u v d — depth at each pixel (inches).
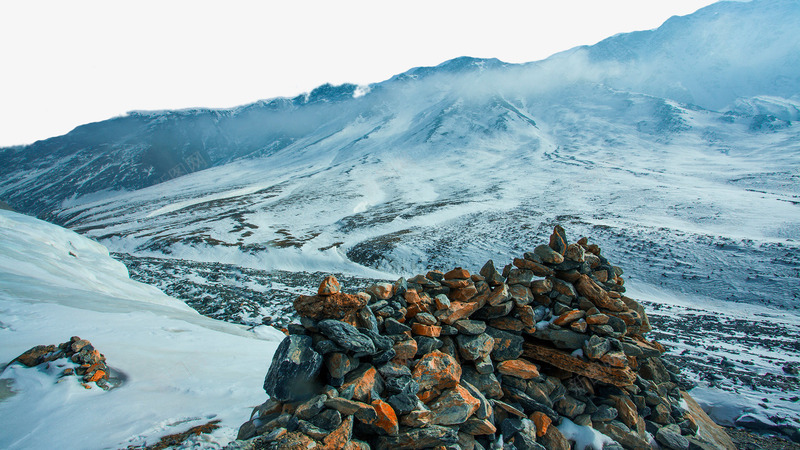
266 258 2240.4
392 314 208.2
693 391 421.7
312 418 156.4
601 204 3093.0
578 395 227.5
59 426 212.4
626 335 253.4
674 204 2878.9
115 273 860.6
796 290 1312.7
